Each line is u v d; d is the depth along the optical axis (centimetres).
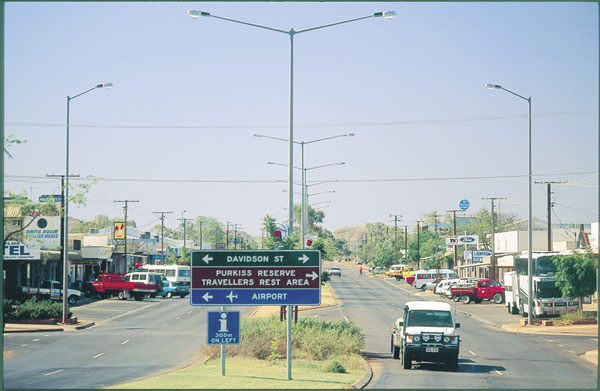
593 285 4675
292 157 3200
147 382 2128
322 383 2188
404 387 2225
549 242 7194
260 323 3300
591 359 3094
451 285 7700
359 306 6575
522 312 5350
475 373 2639
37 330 4356
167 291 8000
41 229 6788
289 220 3334
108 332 4256
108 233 13138
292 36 3075
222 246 16875
